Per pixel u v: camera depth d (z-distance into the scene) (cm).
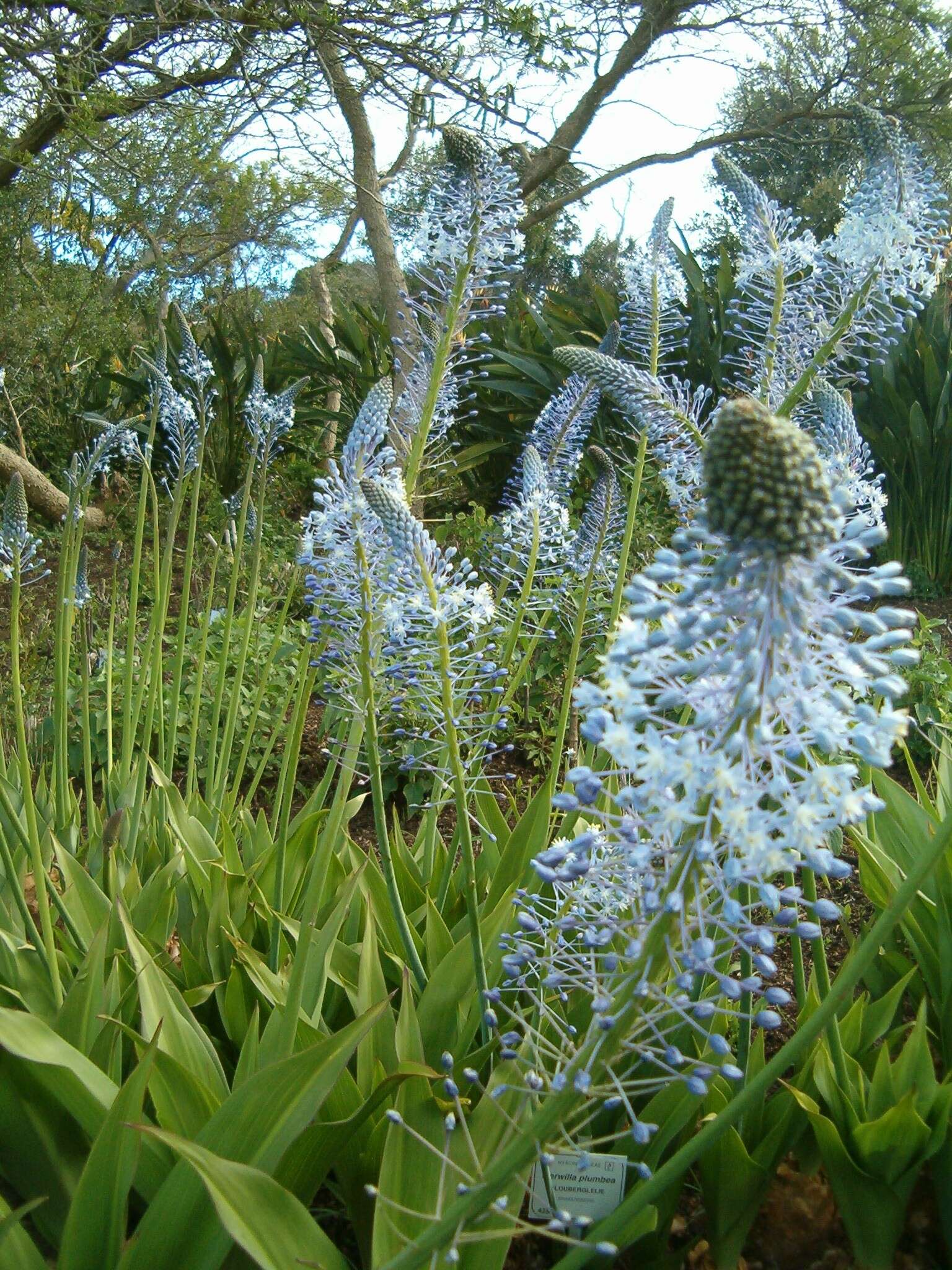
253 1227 172
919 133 1255
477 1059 229
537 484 290
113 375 1084
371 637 236
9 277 1358
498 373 952
